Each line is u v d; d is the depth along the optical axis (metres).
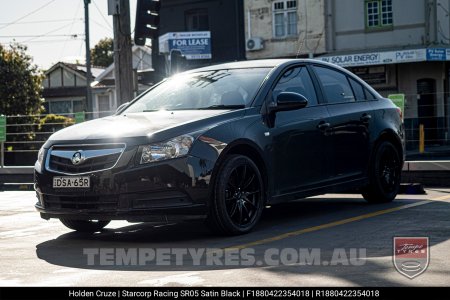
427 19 27.39
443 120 27.55
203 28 32.06
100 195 5.66
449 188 9.75
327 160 7.02
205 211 5.73
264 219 6.99
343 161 7.25
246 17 30.53
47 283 4.30
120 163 5.62
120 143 5.68
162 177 5.57
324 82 7.35
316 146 6.87
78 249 5.65
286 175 6.51
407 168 10.20
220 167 5.83
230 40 31.02
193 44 31.17
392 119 8.12
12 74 35.38
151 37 11.73
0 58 35.22
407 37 27.81
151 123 5.94
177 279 4.25
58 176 5.83
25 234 6.72
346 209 7.53
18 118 21.75
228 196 5.90
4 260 5.22
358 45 28.56
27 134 19.80
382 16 28.17
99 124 6.20
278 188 6.43
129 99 11.73
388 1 28.05
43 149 6.12
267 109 6.44
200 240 5.80
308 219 6.85
